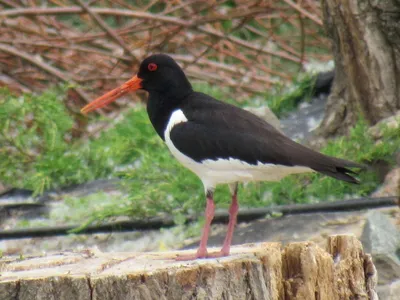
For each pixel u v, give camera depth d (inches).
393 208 472.7
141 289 289.0
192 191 505.7
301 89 652.7
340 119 562.3
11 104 600.7
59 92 687.7
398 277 424.2
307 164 335.0
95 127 711.1
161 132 385.1
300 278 313.3
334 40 563.2
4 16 689.0
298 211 477.4
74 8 680.4
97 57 741.9
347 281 326.3
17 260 323.9
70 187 565.6
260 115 589.6
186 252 340.5
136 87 393.1
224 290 295.3
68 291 287.1
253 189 501.4
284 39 755.4
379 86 540.1
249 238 459.8
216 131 354.9
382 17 532.4
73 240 493.4
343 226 457.4
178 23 697.6
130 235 492.4
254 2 737.6
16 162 584.1
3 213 532.4
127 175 527.8
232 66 743.7
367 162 506.9
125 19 800.9
